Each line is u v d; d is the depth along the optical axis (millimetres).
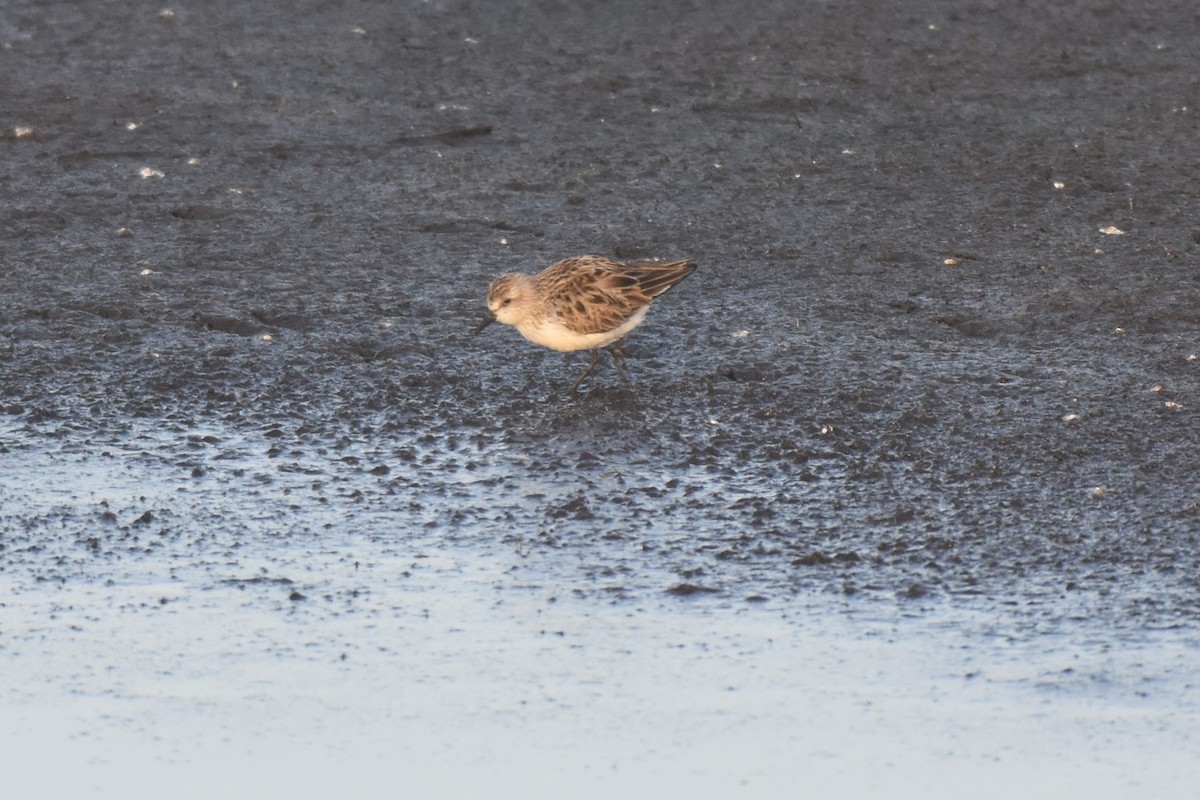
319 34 24719
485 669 9539
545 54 23859
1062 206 17797
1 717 9211
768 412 12836
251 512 11438
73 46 23938
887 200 18125
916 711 9039
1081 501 11258
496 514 11336
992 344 14242
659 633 9836
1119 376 13383
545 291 13242
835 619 9914
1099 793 8359
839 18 25562
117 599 10320
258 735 9031
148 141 20125
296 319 14945
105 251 16594
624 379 13578
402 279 15945
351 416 13031
